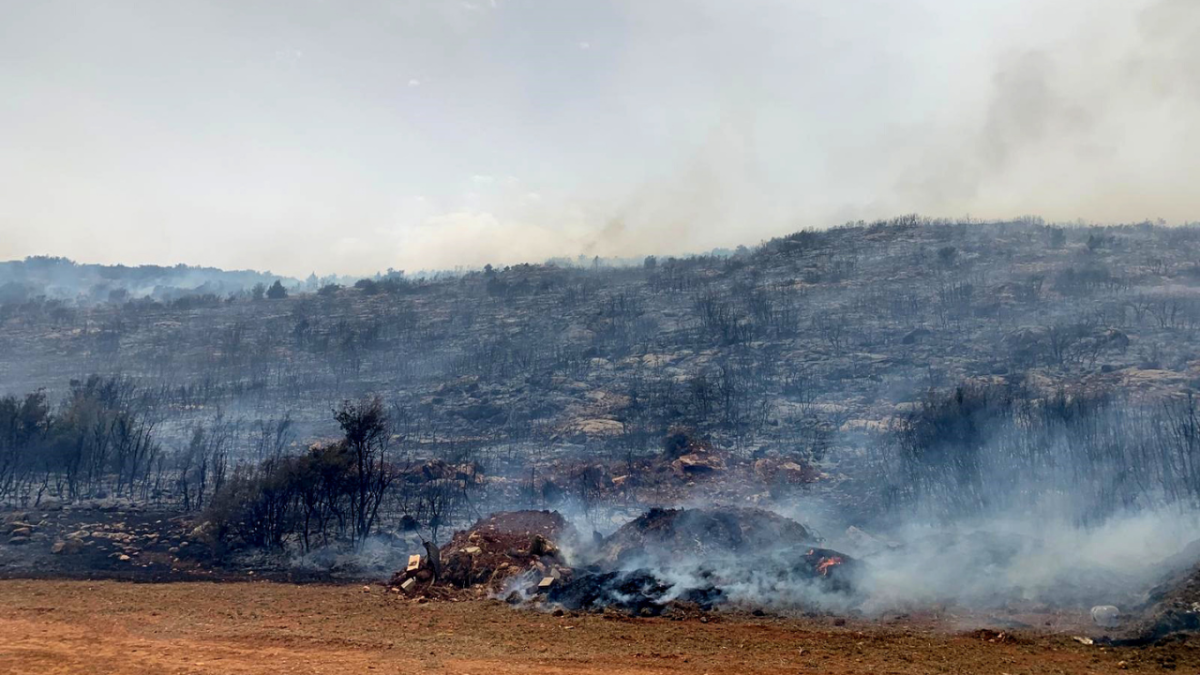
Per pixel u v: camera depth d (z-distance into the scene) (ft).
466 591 86.33
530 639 63.77
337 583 96.78
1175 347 213.05
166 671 53.93
